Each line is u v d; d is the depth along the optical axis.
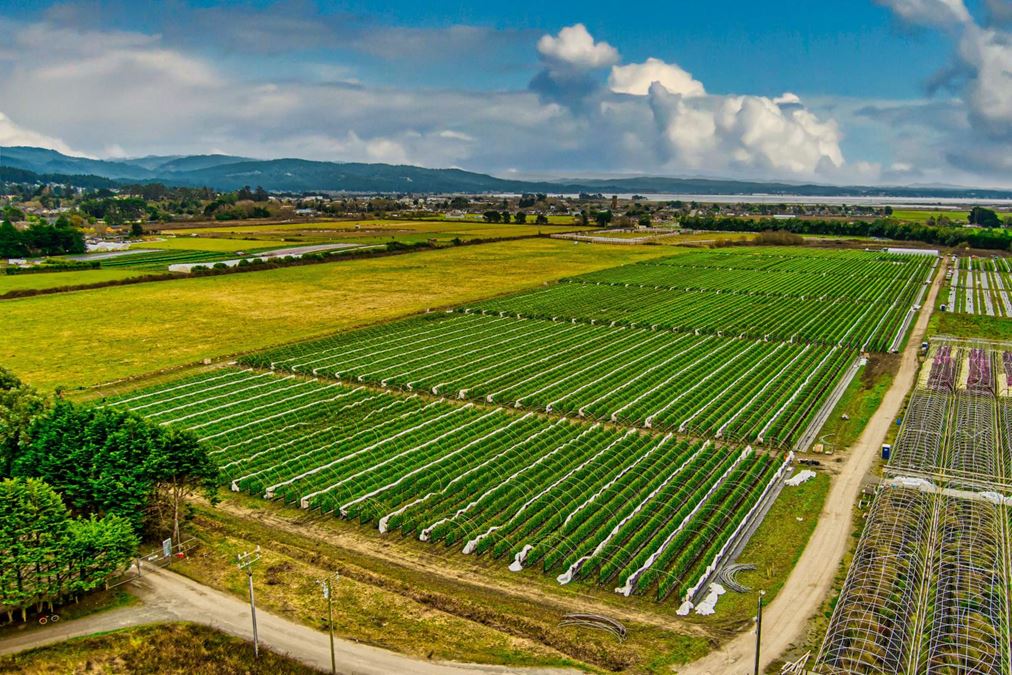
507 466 78.75
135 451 62.00
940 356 122.06
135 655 48.53
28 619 51.75
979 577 53.94
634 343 134.00
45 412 71.44
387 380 108.75
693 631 51.28
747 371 114.81
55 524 52.34
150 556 60.72
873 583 53.03
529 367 117.31
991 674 44.31
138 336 135.12
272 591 56.19
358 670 47.22
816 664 46.59
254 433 89.25
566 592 56.75
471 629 51.62
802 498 71.19
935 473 73.88
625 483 74.50
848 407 97.94
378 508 68.81
